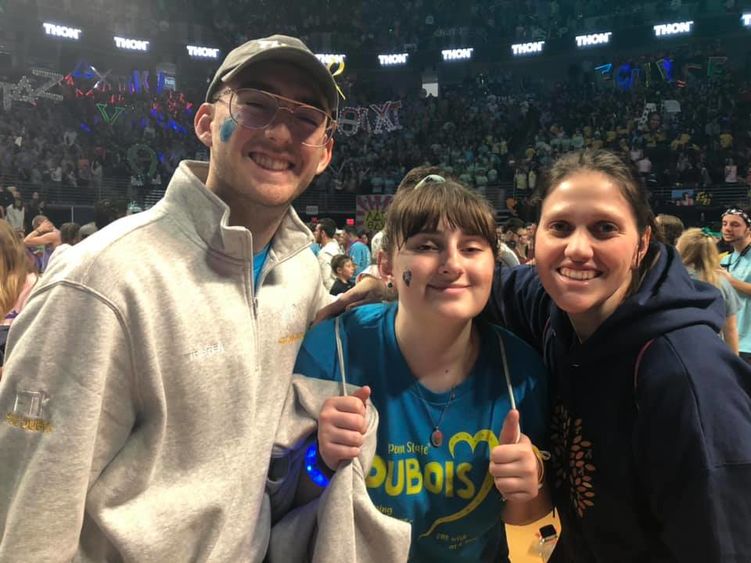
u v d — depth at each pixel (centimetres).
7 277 248
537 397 148
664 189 1480
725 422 116
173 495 114
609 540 143
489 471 139
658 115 1825
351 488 123
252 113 129
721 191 1429
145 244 118
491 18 2420
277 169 131
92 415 107
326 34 2470
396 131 2269
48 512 104
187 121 2220
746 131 1741
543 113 2150
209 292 122
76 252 114
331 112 142
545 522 163
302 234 146
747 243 462
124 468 114
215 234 124
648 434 126
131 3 2325
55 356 107
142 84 2256
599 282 132
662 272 141
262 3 2500
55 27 2069
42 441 105
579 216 131
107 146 1969
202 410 117
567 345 149
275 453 131
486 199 140
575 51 2198
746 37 2061
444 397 141
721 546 114
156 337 114
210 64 2425
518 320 178
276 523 137
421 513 139
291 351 138
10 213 1312
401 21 2528
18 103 1948
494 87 2359
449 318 131
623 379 134
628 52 2242
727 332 395
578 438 143
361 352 145
